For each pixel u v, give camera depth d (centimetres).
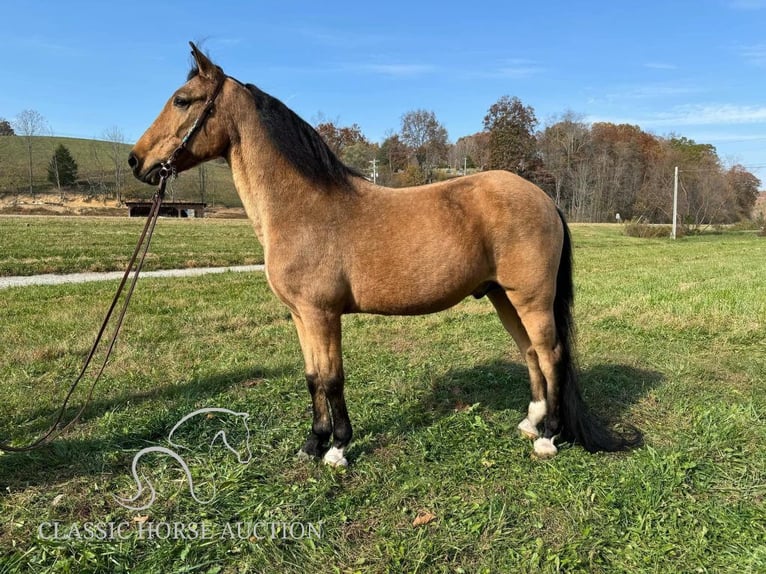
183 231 2794
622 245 2827
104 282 1146
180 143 320
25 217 3731
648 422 407
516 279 329
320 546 267
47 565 255
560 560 252
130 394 462
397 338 665
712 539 266
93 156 7381
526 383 500
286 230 316
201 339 650
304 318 325
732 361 547
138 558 262
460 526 279
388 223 318
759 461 335
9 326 695
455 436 382
